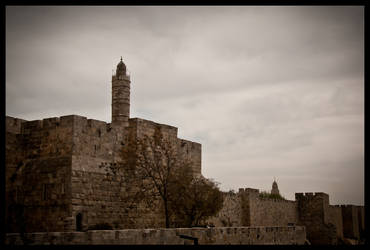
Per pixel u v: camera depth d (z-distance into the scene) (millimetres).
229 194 60656
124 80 49000
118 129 42156
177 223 44656
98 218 38344
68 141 37281
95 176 38625
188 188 44875
